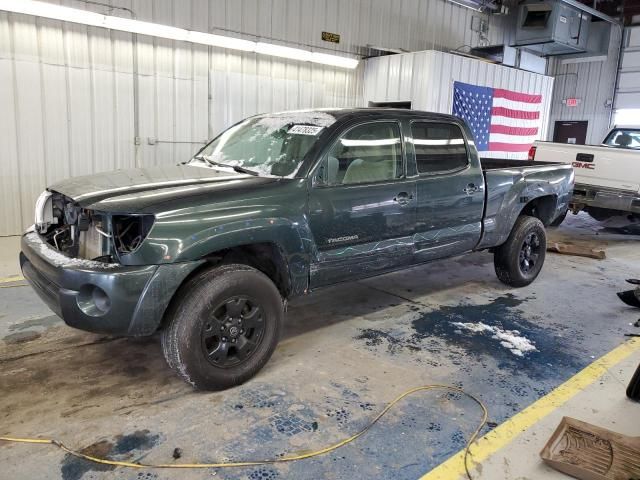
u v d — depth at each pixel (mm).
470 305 4758
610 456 2438
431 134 4160
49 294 2875
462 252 4574
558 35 12844
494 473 2383
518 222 5176
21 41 6445
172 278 2717
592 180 7723
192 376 2875
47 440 2525
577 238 8367
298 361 3479
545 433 2721
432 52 9359
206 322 2861
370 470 2381
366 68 10383
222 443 2547
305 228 3238
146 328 2709
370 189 3602
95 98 7094
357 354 3619
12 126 6578
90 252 2941
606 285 5590
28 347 3555
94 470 2322
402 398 3031
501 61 11711
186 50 7773
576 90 16062
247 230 2949
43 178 6898
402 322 4266
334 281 3547
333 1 9539
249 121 4320
